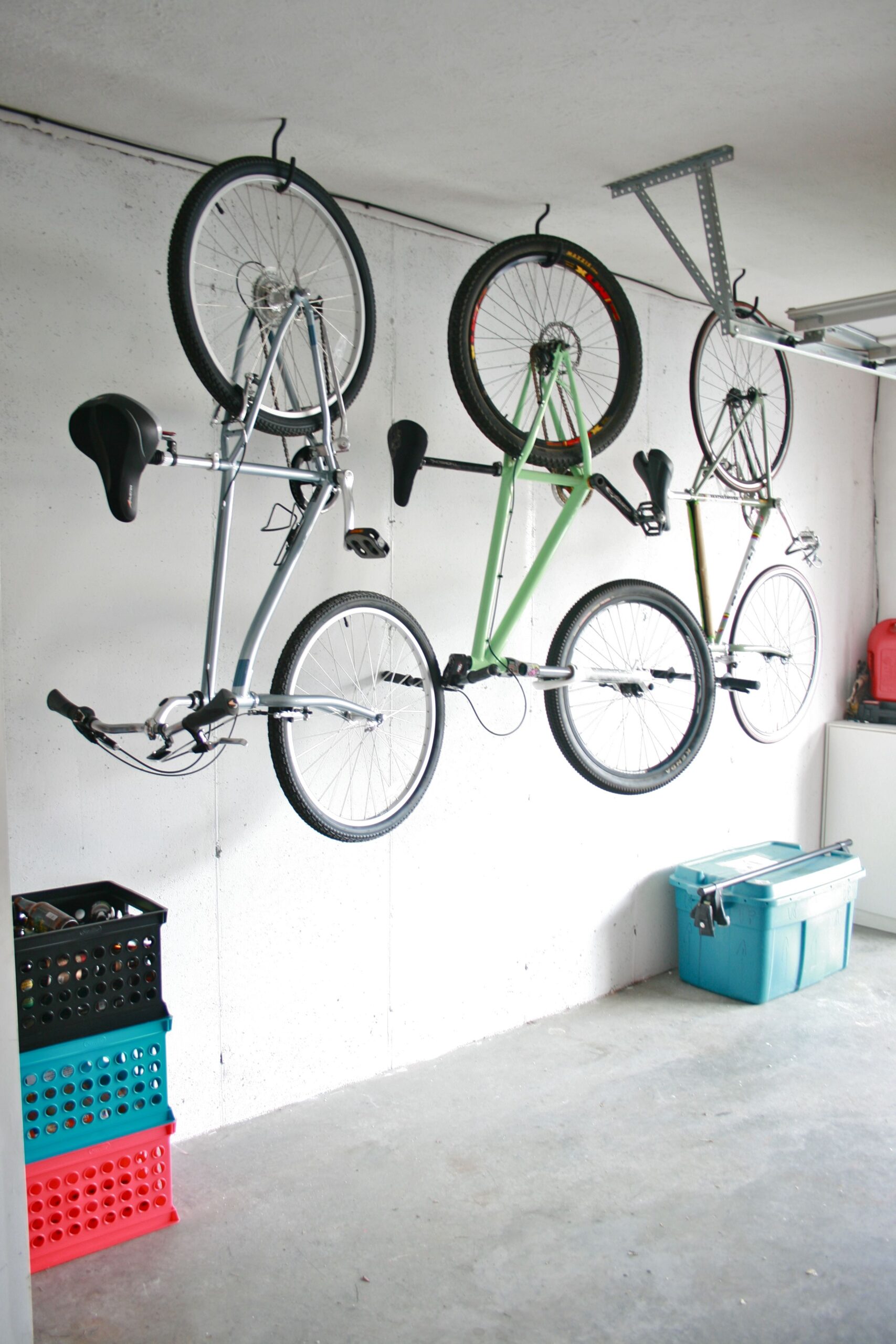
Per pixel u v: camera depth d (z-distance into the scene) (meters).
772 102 2.23
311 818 2.37
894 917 4.47
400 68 2.08
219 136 2.39
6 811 1.63
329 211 2.36
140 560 2.46
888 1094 2.92
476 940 3.26
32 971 2.08
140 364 2.44
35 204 2.27
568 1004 3.58
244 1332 1.94
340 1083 2.94
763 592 4.32
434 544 3.07
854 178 2.65
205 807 2.61
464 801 3.20
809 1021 3.46
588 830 3.61
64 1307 2.01
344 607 2.42
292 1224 2.28
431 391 3.04
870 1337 1.92
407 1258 2.16
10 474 2.26
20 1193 1.66
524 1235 2.24
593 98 2.22
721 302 2.68
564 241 2.64
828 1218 2.31
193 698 2.15
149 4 1.82
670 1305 2.01
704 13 1.87
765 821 4.41
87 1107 2.18
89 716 2.08
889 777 4.48
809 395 4.48
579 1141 2.64
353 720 2.44
